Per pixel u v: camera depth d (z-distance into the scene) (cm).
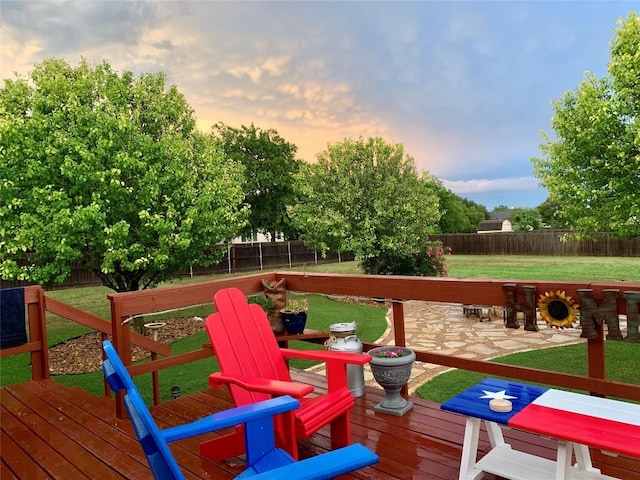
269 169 2772
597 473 212
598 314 253
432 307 1087
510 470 219
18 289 434
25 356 761
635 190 898
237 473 246
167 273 944
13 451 285
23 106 809
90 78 863
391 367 312
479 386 241
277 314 418
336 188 1266
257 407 181
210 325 259
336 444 266
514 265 1952
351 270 1977
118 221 812
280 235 2988
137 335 457
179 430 159
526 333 793
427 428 293
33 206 764
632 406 204
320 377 414
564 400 214
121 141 811
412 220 1252
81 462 267
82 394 399
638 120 848
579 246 2388
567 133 976
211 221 887
